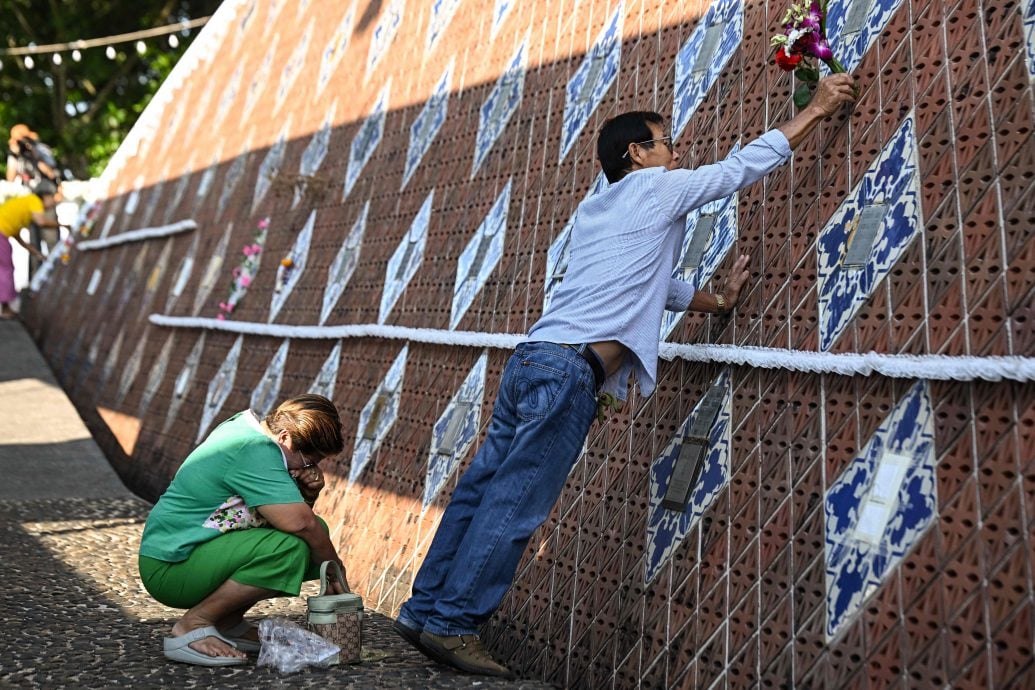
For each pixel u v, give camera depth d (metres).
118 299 10.08
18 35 21.77
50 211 12.20
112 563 5.40
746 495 3.40
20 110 21.70
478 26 5.93
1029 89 2.96
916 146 3.23
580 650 3.78
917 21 3.38
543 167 4.90
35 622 4.30
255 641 4.00
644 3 4.68
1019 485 2.68
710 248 3.92
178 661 3.80
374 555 5.04
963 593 2.71
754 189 3.79
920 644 2.77
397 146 6.29
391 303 5.69
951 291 2.98
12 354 10.92
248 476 3.84
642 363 3.48
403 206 5.97
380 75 6.83
